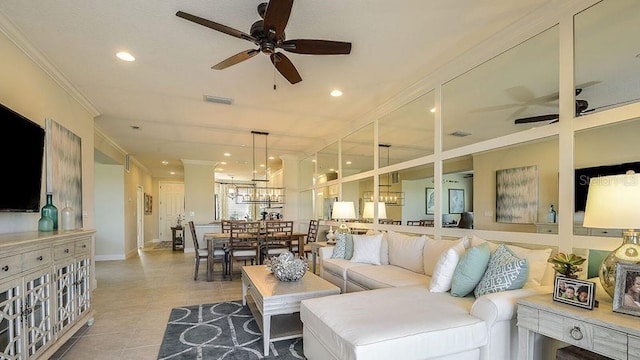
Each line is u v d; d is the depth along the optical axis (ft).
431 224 11.60
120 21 7.70
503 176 9.02
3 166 7.10
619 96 6.49
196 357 8.09
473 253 7.46
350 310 6.65
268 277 10.67
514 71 8.58
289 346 8.70
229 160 28.89
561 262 5.79
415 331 5.66
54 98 10.55
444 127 10.94
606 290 5.43
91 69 10.26
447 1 7.04
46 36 8.30
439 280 7.89
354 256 12.51
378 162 14.92
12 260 6.08
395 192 13.70
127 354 8.25
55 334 7.75
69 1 6.94
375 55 9.55
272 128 17.99
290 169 26.94
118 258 24.18
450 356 5.85
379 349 5.31
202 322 10.50
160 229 39.65
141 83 11.46
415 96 12.08
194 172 28.73
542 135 7.86
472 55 9.40
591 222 5.48
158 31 8.16
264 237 18.15
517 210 8.54
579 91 7.07
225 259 17.51
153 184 39.73
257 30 6.95
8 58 8.02
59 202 10.47
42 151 8.90
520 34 8.08
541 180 7.95
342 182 18.56
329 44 7.30
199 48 9.04
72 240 8.77
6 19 7.50
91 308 10.20
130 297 13.55
